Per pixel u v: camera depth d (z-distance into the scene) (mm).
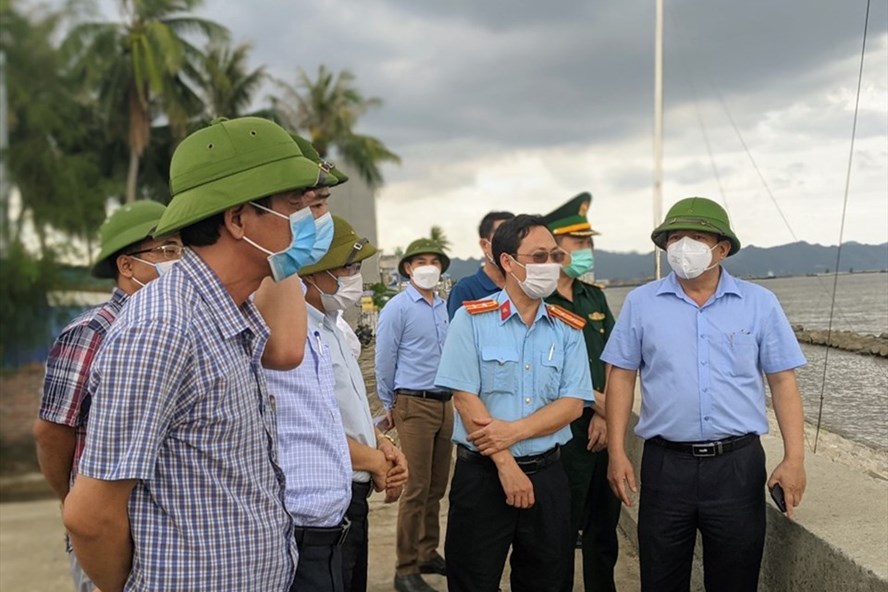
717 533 2469
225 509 1397
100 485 1282
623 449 2713
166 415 1316
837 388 3738
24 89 13102
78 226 12805
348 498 2150
